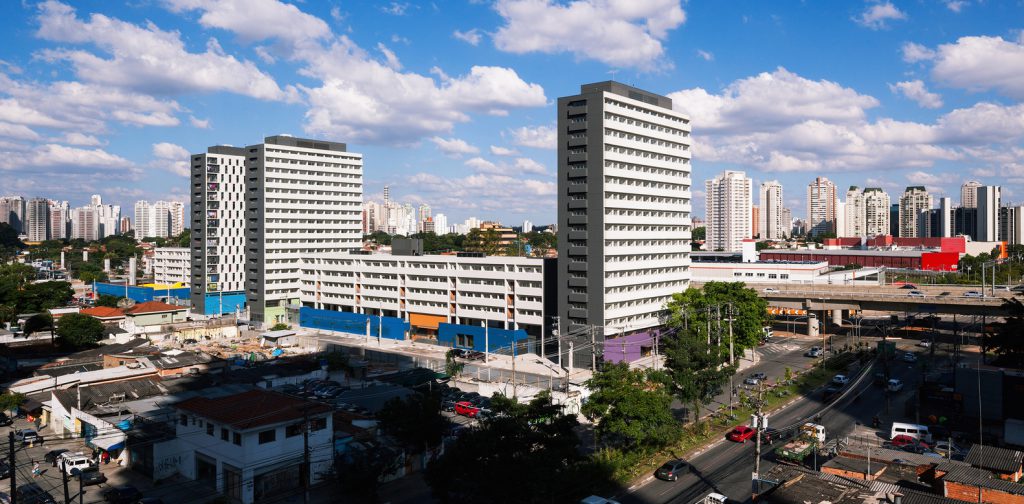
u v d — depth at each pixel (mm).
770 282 177000
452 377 111625
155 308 166375
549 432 56469
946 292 152875
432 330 158250
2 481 65625
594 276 124188
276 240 192250
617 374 66688
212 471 64875
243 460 60438
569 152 127688
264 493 61812
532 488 51219
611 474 62156
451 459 52438
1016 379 77062
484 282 145375
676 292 138625
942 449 72688
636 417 65312
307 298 187250
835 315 171500
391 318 159625
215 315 187500
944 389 90500
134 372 98000
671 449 71562
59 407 82375
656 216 139250
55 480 65938
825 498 49906
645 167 135625
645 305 136125
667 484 62719
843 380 104312
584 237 125562
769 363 122438
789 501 49406
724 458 70000
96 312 164375
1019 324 93250
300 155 196250
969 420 82625
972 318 174750
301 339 154500
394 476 66438
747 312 117188
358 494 60250
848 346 138250
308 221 199250
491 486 50500
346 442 69750
